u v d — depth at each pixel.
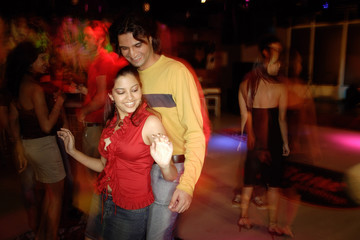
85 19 6.51
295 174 4.31
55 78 3.14
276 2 9.34
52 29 5.80
